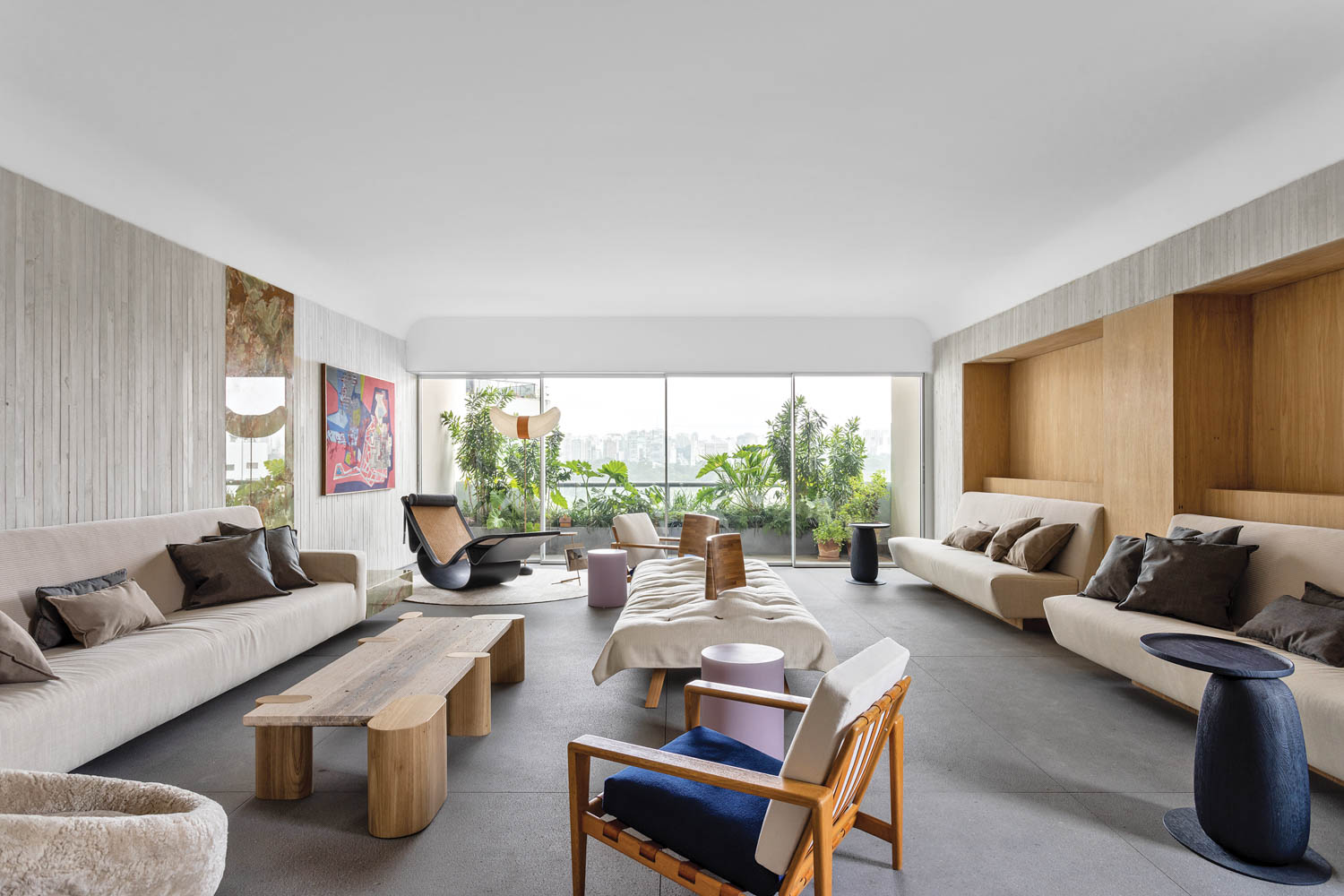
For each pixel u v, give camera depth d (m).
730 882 1.69
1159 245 4.57
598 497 8.30
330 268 6.24
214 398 4.87
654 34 2.76
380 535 7.58
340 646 4.66
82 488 3.73
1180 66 2.99
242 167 4.05
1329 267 3.79
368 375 7.30
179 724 3.35
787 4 2.57
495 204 4.74
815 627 3.55
